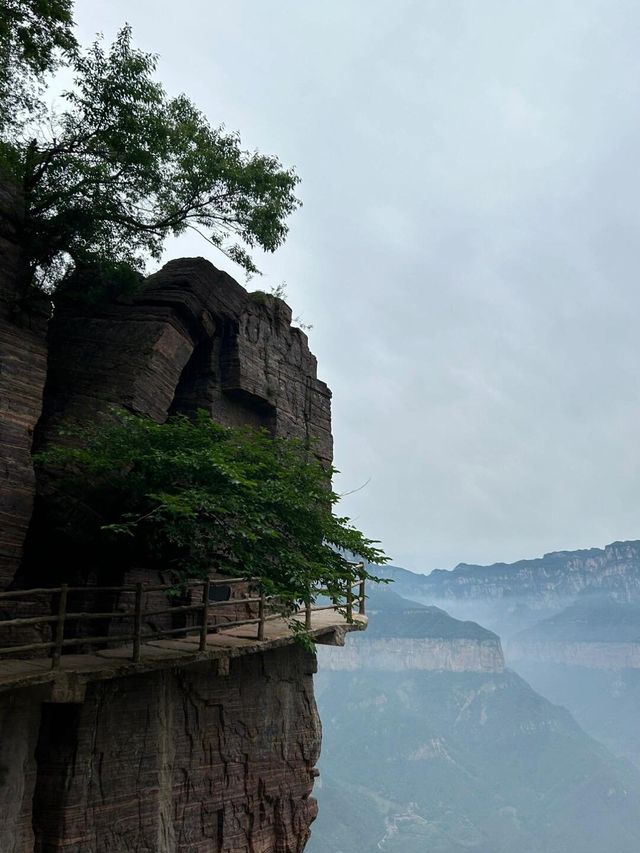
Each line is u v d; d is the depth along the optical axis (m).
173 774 16.70
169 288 19.45
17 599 16.27
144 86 17.94
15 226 16.31
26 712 14.20
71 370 18.20
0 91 17.83
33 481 15.35
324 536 17.69
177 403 20.91
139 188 18.81
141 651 14.47
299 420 24.66
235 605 20.83
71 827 14.12
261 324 22.88
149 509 15.80
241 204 19.97
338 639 19.56
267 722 20.00
